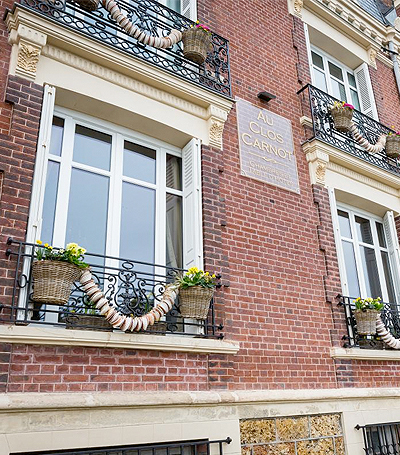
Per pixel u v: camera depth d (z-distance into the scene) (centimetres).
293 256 705
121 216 590
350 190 839
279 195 731
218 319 579
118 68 600
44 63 549
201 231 612
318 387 642
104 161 598
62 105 575
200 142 661
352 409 662
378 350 727
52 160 549
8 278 450
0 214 464
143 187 624
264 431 574
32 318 467
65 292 452
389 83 1131
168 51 713
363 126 910
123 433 462
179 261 622
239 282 624
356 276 823
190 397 507
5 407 402
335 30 1039
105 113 598
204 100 671
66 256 457
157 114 628
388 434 704
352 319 730
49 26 545
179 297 547
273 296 653
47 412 428
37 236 480
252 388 578
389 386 725
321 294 714
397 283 861
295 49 909
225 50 745
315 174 790
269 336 623
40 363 442
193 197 629
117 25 618
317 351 667
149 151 652
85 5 587
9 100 505
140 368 497
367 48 1107
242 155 710
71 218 547
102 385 468
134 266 578
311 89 852
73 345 460
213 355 555
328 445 625
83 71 578
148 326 529
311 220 757
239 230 657
